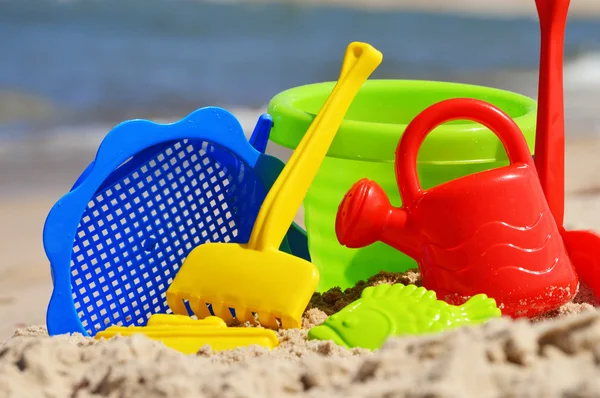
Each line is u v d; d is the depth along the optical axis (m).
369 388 0.89
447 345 0.91
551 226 1.10
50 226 1.09
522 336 0.90
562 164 1.14
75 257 1.12
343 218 1.10
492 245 1.08
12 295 1.44
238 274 1.10
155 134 1.13
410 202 1.10
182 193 1.18
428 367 0.89
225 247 1.12
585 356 0.90
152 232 1.16
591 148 2.28
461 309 1.05
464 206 1.08
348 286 1.21
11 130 2.54
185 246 1.18
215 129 1.16
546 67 1.14
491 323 0.92
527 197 1.09
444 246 1.08
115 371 0.93
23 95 2.97
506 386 0.87
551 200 1.14
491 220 1.08
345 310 1.06
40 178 2.06
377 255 1.19
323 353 1.00
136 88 3.20
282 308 1.07
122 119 2.81
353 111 1.29
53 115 2.77
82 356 0.97
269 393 0.92
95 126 2.69
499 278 1.08
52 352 0.96
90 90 3.12
